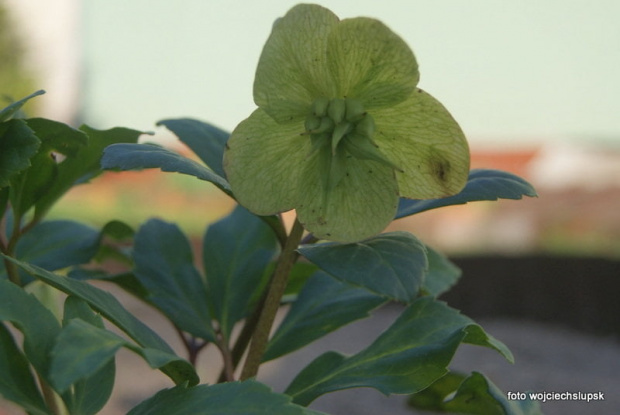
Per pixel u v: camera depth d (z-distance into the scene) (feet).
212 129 2.31
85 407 1.98
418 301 2.08
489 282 10.27
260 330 2.07
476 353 7.91
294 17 1.99
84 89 25.67
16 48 12.30
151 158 2.01
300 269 2.36
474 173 2.14
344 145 2.02
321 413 1.90
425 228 14.39
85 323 1.86
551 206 15.17
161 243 2.34
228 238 2.36
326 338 8.75
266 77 2.01
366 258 1.99
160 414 1.89
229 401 1.89
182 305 2.27
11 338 1.94
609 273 9.66
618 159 19.08
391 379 2.02
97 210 14.84
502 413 2.16
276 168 2.03
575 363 7.64
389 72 2.00
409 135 2.03
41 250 2.31
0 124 2.03
